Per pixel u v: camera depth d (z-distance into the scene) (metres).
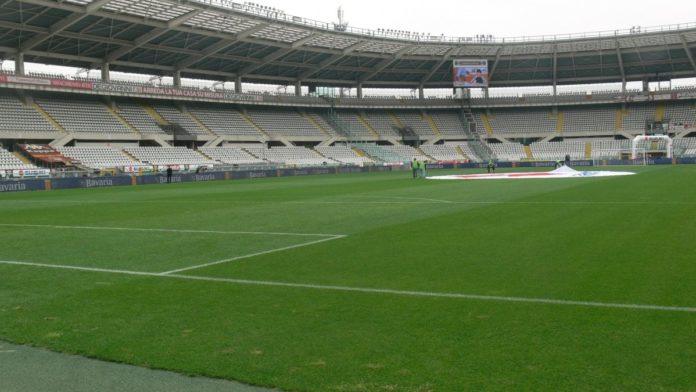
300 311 7.04
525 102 91.56
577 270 8.99
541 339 5.74
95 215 20.97
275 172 64.25
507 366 5.07
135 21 54.72
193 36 62.38
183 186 44.28
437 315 6.71
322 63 78.62
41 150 56.62
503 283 8.25
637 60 84.81
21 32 53.50
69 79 60.22
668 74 86.19
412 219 17.00
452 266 9.61
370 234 13.93
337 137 85.06
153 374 5.14
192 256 11.40
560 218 16.25
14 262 11.09
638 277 8.37
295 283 8.64
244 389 4.78
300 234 14.34
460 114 95.00
